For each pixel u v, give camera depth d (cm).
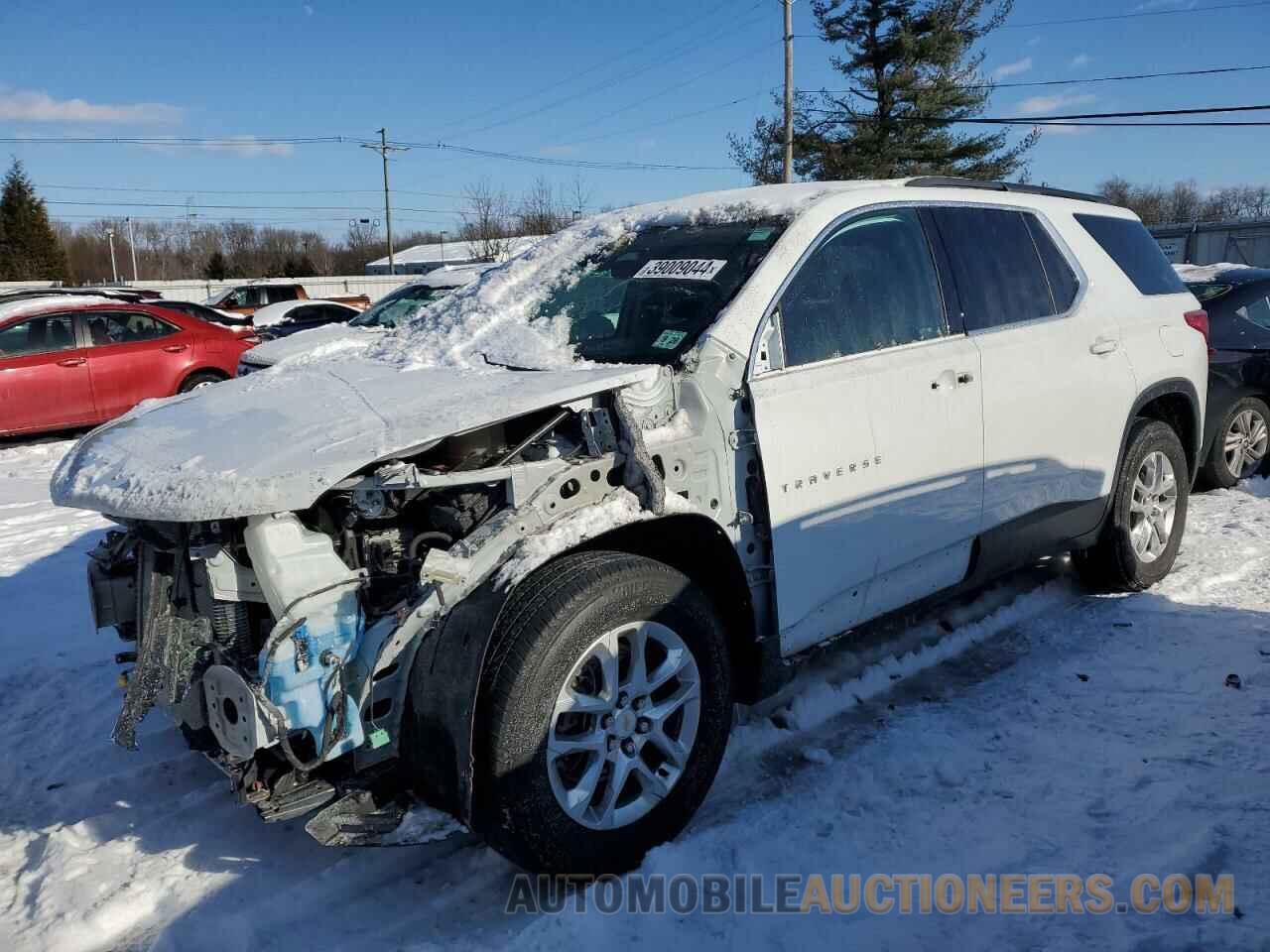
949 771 339
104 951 272
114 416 1146
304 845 316
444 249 6175
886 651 440
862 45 2983
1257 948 244
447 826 266
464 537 274
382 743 266
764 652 328
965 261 409
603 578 275
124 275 8269
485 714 263
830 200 371
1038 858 289
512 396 288
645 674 290
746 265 346
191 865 306
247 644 272
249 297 3162
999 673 420
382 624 265
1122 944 250
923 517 374
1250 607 474
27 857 318
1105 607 487
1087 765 338
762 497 321
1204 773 326
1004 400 404
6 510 809
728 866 292
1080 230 479
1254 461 731
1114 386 462
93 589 322
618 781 285
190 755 379
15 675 459
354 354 388
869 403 351
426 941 266
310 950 266
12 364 1084
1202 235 3281
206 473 258
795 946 259
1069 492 446
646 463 289
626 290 368
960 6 2944
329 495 272
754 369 322
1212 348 701
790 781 340
